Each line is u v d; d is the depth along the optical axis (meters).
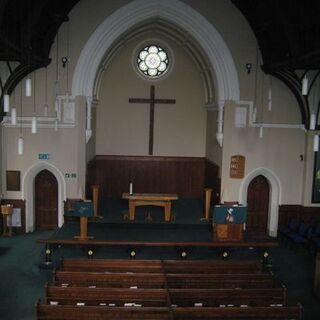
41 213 20.95
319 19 13.99
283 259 17.73
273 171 20.08
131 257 16.36
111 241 16.27
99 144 23.02
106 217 19.66
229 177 19.86
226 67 19.30
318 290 14.28
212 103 20.92
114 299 11.78
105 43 19.17
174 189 23.33
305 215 20.30
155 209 21.30
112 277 12.90
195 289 12.05
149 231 18.64
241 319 11.07
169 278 13.05
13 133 19.61
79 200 19.22
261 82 19.55
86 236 16.98
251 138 19.78
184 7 18.91
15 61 17.55
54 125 19.52
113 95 22.83
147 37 22.44
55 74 19.23
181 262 14.16
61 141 19.67
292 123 19.94
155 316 10.80
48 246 16.00
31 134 19.64
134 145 23.12
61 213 20.41
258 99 19.64
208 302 12.02
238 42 19.28
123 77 22.75
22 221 20.25
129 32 20.52
